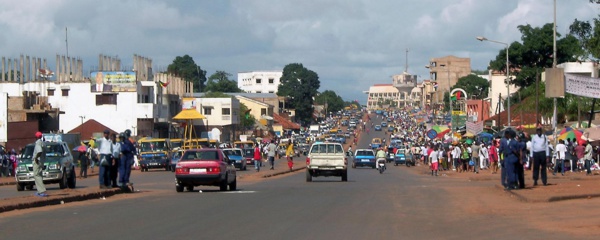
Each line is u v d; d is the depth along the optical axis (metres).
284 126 175.38
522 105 75.56
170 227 18.30
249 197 28.17
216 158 32.47
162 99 112.75
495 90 127.75
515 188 28.59
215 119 126.62
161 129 109.75
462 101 144.25
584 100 69.25
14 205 23.17
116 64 110.06
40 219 20.36
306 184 39.69
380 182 41.94
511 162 28.56
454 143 63.47
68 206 24.72
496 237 16.08
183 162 32.16
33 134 76.06
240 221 19.52
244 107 147.75
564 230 16.78
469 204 24.25
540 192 26.14
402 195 28.69
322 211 22.11
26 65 106.44
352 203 24.95
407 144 116.31
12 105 93.25
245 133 142.12
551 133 64.00
